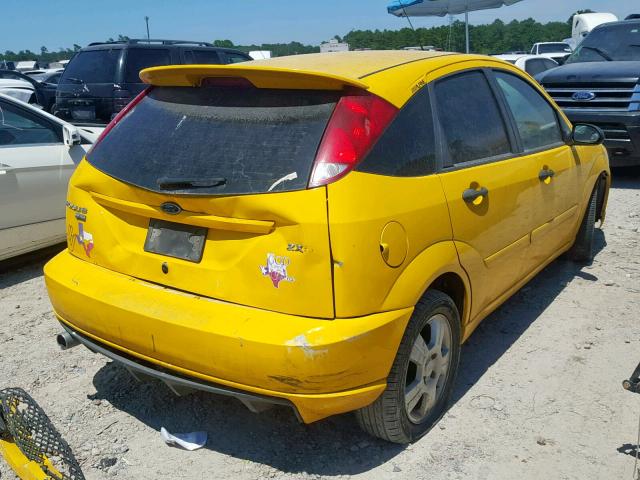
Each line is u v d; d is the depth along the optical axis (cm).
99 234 314
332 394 262
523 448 315
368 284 263
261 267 263
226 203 266
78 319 311
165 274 289
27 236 549
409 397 304
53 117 577
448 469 300
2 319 467
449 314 321
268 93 290
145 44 1042
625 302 484
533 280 529
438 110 330
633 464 303
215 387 273
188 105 308
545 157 428
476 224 335
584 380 376
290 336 254
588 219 536
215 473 299
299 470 300
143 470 300
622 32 1010
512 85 422
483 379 378
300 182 261
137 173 297
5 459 288
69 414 343
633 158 868
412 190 291
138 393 364
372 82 294
